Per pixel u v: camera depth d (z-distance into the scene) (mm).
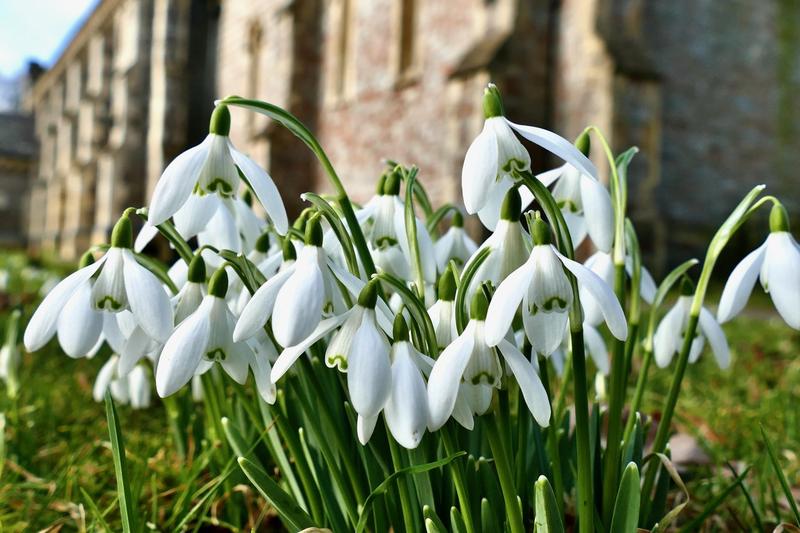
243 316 384
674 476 438
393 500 434
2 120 13234
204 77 6906
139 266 397
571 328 393
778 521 490
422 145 3857
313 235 386
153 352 424
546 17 3209
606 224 411
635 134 2971
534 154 3166
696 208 3623
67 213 8766
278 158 4926
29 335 395
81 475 562
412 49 4133
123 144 7109
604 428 624
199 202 411
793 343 1365
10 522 522
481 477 427
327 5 4914
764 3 3908
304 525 426
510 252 395
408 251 437
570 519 497
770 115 3900
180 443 561
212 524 531
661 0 3555
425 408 372
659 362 458
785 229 399
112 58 8852
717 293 2670
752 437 658
